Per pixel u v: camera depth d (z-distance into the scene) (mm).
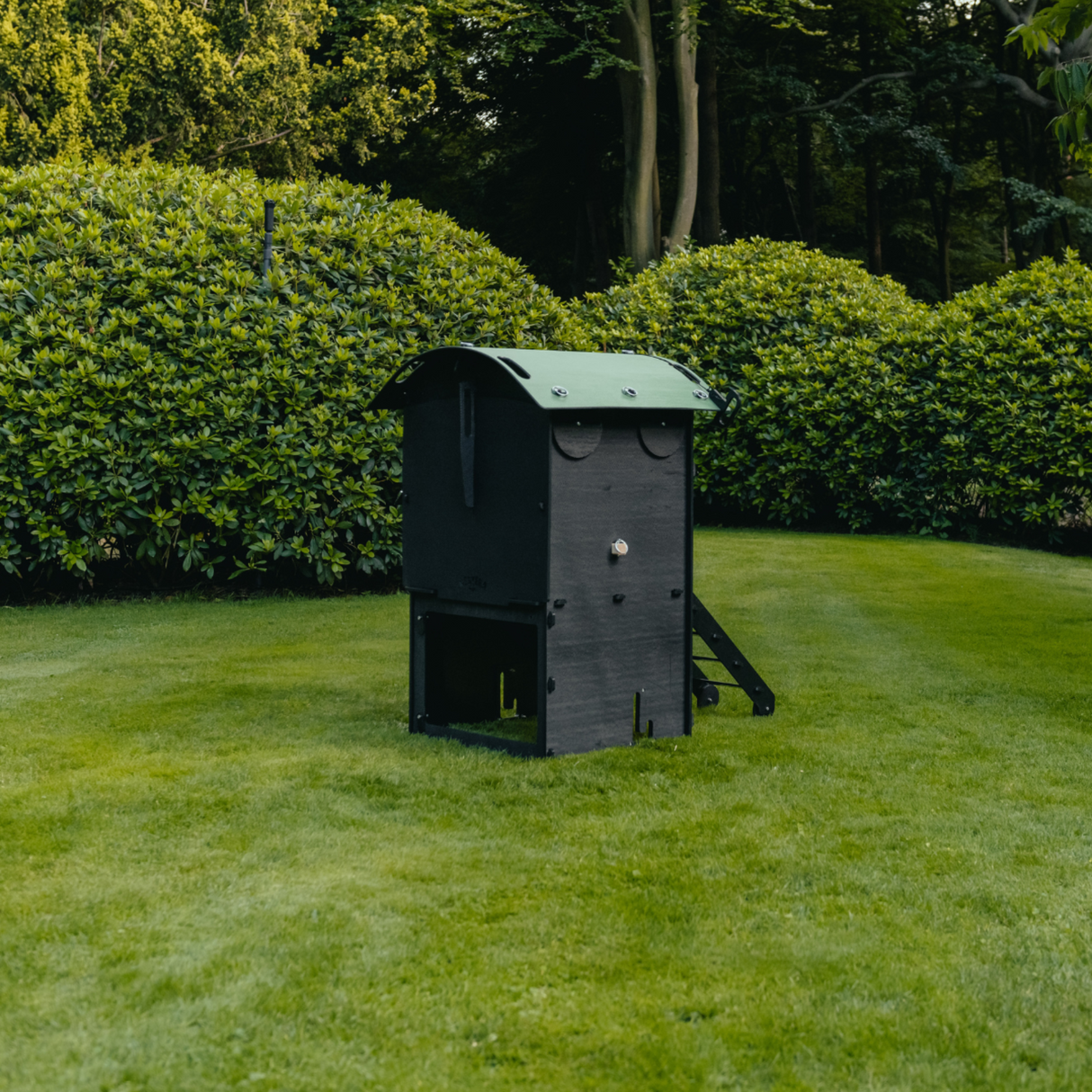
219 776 4441
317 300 9438
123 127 18547
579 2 19125
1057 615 8133
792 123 28703
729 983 2893
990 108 28469
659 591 5035
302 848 3729
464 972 2924
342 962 2961
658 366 5145
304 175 22078
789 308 13883
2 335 8609
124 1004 2746
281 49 20766
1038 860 3682
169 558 9531
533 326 10477
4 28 17297
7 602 8930
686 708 5164
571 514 4695
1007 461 12117
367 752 4816
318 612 8555
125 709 5547
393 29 21250
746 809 4156
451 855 3686
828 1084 2488
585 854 3703
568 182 27000
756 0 20141
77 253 8891
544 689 4695
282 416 9195
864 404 12914
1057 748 4949
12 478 8461
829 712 5566
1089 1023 2740
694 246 19609
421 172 28641
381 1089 2441
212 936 3090
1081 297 12180
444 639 5371
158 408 8695
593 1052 2590
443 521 4996
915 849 3766
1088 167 6570
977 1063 2566
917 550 11344
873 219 27594
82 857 3633
